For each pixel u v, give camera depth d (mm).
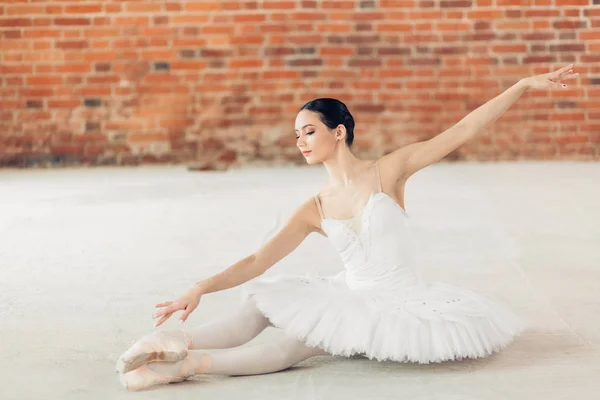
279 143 8781
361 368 2672
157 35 8664
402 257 2729
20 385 2584
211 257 4527
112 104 8727
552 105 8688
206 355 2562
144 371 2498
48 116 8719
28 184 7477
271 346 2629
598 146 8727
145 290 3830
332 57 8695
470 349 2580
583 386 2486
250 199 6414
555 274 4016
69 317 3383
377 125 8766
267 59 8703
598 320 3215
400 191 2805
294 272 4133
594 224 5285
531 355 2785
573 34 8625
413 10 8633
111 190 7012
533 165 8398
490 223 5359
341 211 2744
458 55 8672
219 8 8648
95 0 8617
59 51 8664
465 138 2775
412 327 2568
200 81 8719
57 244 4906
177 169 8484
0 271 4234
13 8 8609
